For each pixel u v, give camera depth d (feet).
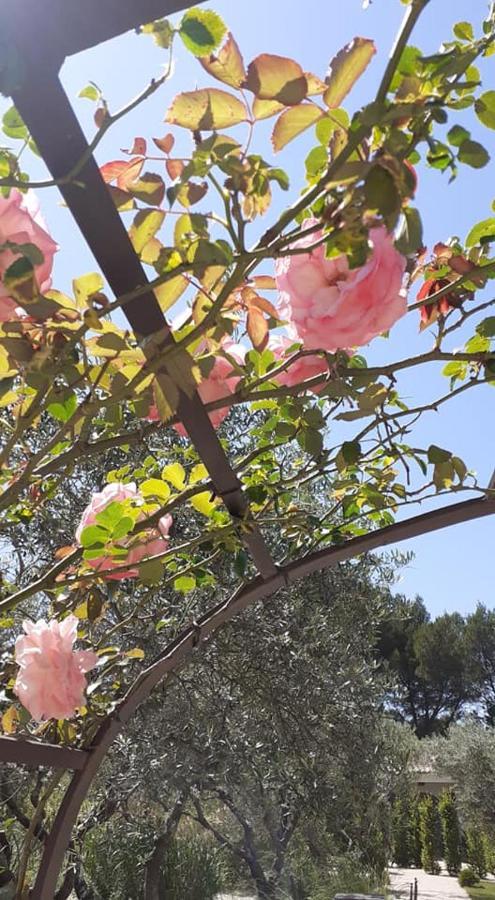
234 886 21.58
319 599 17.72
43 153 2.31
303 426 4.38
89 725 5.20
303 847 20.76
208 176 2.68
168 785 15.12
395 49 2.33
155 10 2.09
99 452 3.74
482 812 55.16
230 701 15.15
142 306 2.76
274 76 2.46
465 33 3.16
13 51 2.05
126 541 4.45
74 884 17.30
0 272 2.53
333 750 16.29
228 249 2.65
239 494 4.11
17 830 13.11
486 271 3.71
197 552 5.57
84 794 5.24
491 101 2.83
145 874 17.97
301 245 2.72
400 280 2.54
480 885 51.52
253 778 15.87
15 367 3.14
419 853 60.18
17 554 13.51
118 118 2.40
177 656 5.16
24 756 4.60
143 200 2.79
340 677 16.71
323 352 3.63
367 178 2.29
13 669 5.21
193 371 3.26
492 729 58.90
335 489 5.38
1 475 4.10
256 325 3.41
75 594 5.35
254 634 15.26
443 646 89.76
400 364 3.85
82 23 2.08
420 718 89.40
